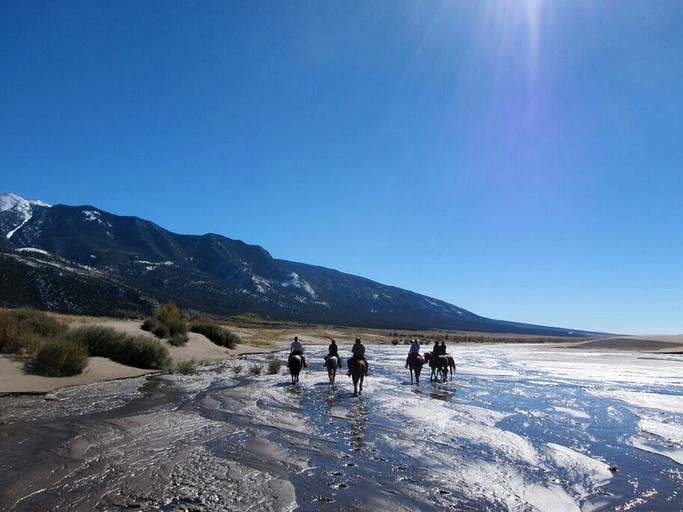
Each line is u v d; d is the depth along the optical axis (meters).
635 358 48.66
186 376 24.64
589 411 16.44
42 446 10.48
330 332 114.12
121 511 7.12
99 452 10.11
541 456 10.48
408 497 7.93
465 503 7.74
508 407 17.20
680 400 19.03
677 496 8.20
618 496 8.18
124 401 16.39
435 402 17.66
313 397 18.55
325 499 7.78
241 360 37.25
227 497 7.72
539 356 53.94
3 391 17.23
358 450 10.80
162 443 10.98
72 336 25.72
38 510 7.11
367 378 26.50
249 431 12.41
